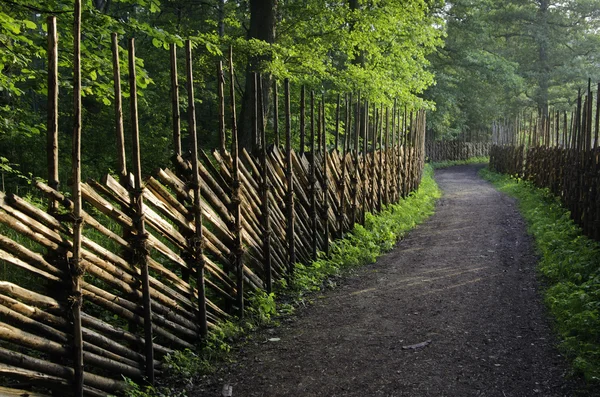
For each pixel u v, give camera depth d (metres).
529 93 41.81
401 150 14.31
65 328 3.66
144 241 4.27
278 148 7.26
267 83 11.59
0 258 3.23
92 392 3.79
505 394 3.98
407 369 4.47
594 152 9.04
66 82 7.15
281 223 6.96
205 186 5.39
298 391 4.18
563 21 36.66
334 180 8.95
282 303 6.34
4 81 6.79
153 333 4.73
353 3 14.77
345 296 6.64
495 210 13.59
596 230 8.22
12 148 11.20
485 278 7.18
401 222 11.29
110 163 13.05
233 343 5.23
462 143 40.16
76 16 3.67
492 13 37.81
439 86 32.19
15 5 6.29
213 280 6.32
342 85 13.12
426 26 18.17
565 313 5.32
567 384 4.08
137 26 6.66
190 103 4.99
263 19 11.74
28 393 3.36
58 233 3.66
